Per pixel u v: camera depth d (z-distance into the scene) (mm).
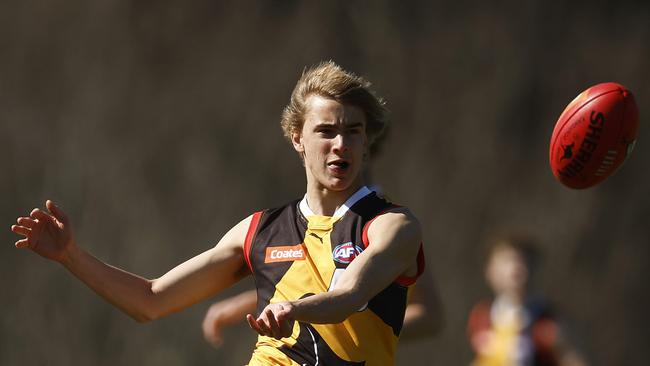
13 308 46469
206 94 52500
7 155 49188
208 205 50312
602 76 57312
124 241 48812
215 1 54250
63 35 51688
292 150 51875
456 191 53750
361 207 12438
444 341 49719
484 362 26188
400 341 16594
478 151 54562
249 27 54219
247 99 52781
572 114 13758
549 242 53594
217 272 13031
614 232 54438
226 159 51531
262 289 12570
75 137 50125
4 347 45969
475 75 55938
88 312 46531
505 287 26156
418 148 54312
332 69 12688
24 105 50312
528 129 55594
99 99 51000
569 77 56875
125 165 50156
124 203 49406
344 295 11008
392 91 54906
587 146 13617
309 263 12273
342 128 12297
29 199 48719
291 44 54375
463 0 57250
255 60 53688
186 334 46094
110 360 46000
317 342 12070
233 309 17859
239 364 45906
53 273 46906
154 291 12945
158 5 53250
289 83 53438
